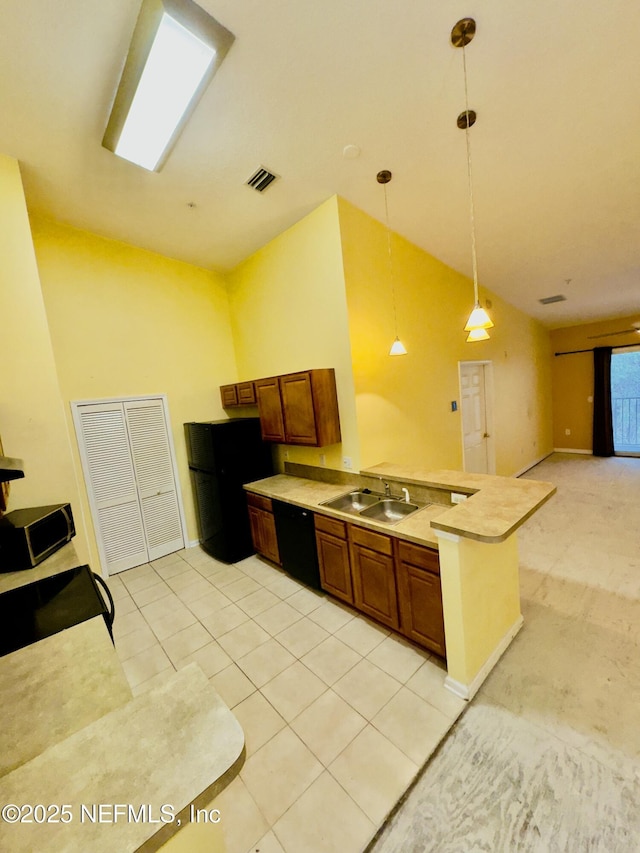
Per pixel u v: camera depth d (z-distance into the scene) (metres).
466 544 1.76
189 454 4.00
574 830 1.26
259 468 3.79
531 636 2.22
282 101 1.89
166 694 0.86
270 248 3.52
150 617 2.79
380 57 1.69
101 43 1.57
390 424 3.26
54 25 1.47
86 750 0.74
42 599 1.59
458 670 1.83
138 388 3.65
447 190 2.70
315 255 3.01
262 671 2.14
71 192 2.59
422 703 1.83
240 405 3.86
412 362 3.49
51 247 3.08
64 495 2.33
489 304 4.78
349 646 2.28
